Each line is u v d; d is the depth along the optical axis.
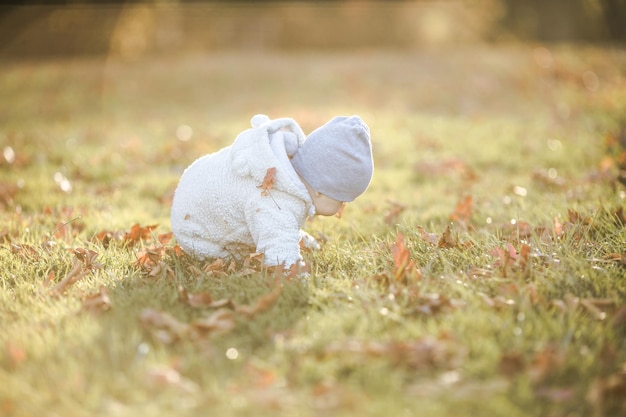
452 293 2.91
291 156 3.37
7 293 3.11
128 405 2.14
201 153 7.21
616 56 15.00
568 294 2.83
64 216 4.58
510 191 5.17
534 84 12.34
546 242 3.52
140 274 3.33
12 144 7.71
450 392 2.17
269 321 2.68
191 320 2.77
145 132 9.00
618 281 2.99
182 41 23.19
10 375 2.32
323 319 2.66
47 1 22.67
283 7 23.39
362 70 14.85
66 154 7.09
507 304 2.76
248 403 2.12
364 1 23.56
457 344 2.41
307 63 16.28
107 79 14.88
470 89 12.31
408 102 11.48
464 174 5.96
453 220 4.26
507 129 8.35
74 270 3.29
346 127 3.26
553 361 2.29
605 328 2.60
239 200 3.27
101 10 22.28
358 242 3.96
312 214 3.31
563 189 5.15
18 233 4.18
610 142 6.23
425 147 7.41
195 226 3.45
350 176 3.25
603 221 3.81
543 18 24.31
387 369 2.31
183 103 12.27
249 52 22.22
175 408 2.11
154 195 5.55
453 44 24.05
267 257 3.19
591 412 2.13
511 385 2.22
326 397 2.14
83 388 2.20
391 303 2.78
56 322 2.72
